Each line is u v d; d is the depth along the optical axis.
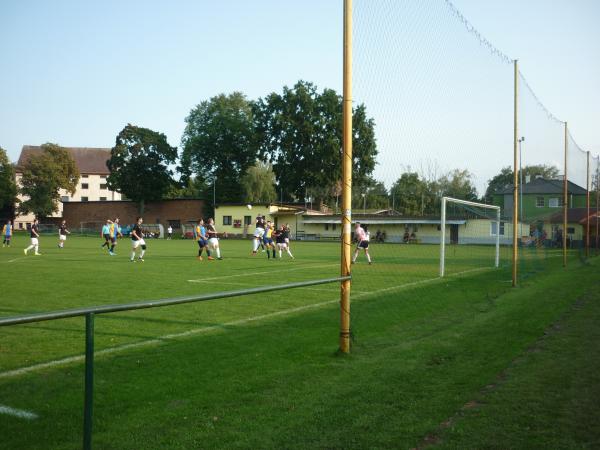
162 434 3.98
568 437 3.90
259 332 7.73
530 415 4.34
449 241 26.14
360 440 3.87
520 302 10.93
